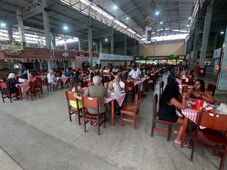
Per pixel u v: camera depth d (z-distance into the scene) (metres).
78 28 16.16
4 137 2.72
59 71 9.58
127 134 2.80
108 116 3.71
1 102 5.12
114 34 20.48
